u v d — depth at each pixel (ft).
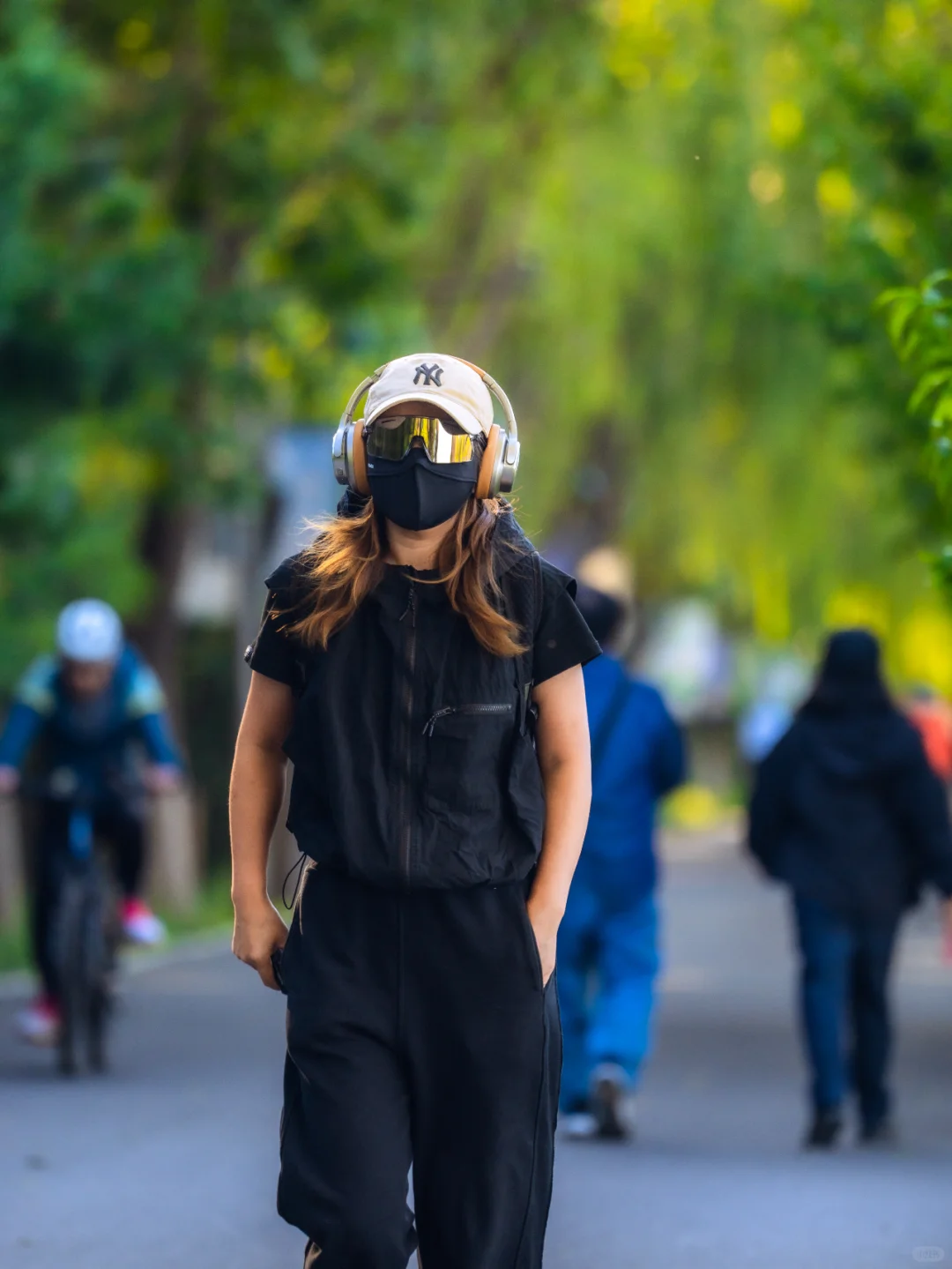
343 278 180.24
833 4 106.22
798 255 175.01
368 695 34.71
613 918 78.18
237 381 163.84
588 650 35.47
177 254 150.10
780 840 78.33
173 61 173.58
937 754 177.27
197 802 216.54
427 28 169.58
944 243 99.45
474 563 34.73
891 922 77.20
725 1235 59.16
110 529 151.02
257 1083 87.61
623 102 192.44
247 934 35.96
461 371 35.42
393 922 34.58
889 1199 65.00
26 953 141.69
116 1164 69.41
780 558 260.62
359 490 35.35
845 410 116.98
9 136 136.26
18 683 146.92
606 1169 70.79
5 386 144.05
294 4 162.09
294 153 175.52
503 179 209.36
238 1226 59.77
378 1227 33.73
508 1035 34.53
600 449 275.80
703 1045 104.37
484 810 34.68
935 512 110.52
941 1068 98.07
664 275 222.07
